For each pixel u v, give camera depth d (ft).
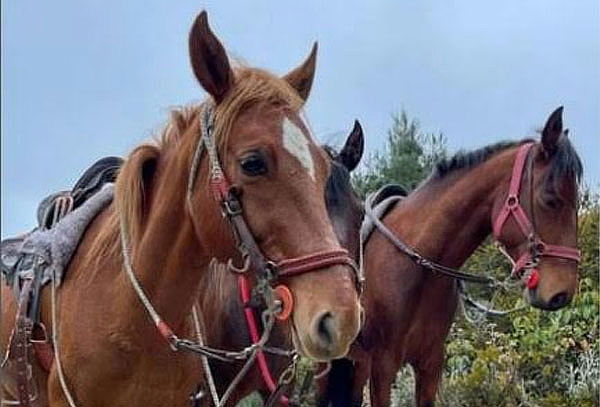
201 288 10.52
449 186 14.14
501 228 13.83
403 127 44.19
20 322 9.57
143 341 8.79
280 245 7.65
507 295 21.27
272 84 8.00
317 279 7.47
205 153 8.21
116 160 10.47
